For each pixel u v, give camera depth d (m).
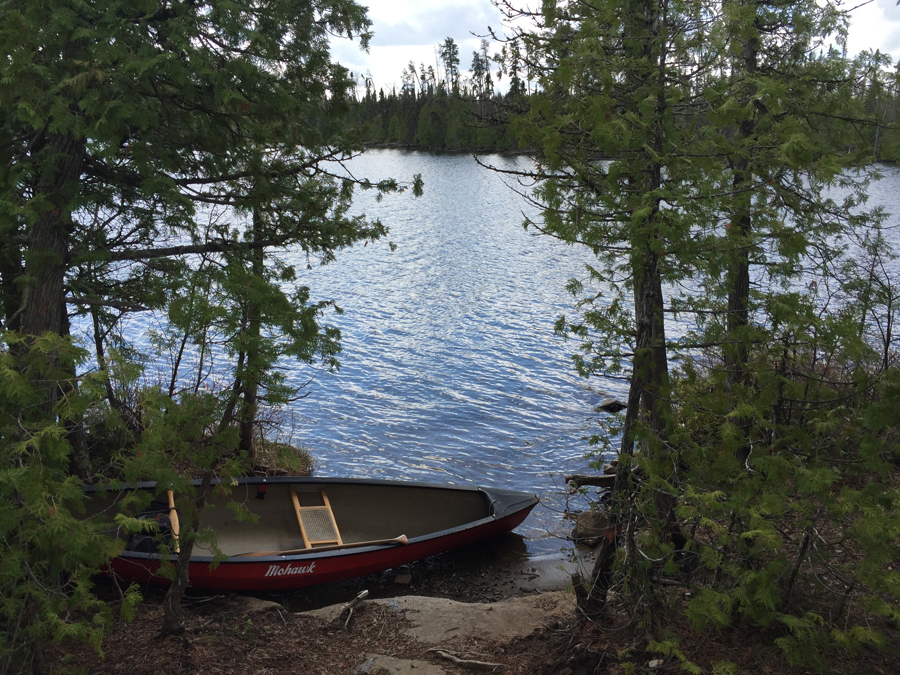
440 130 90.50
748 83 5.14
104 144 6.71
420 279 28.03
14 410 4.49
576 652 5.62
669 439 5.17
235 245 8.38
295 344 5.47
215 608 7.28
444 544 9.36
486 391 16.78
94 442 9.48
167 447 5.50
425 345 20.08
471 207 49.78
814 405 5.21
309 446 13.59
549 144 5.15
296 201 8.91
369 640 6.47
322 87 8.12
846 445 5.20
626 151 5.18
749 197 5.18
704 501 4.59
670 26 5.38
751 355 5.41
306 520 9.48
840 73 7.74
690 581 5.65
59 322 7.63
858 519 4.52
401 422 14.93
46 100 6.23
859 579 4.52
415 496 10.31
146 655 5.83
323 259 9.16
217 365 14.83
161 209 8.80
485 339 20.62
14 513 4.11
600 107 4.80
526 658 5.95
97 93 6.01
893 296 7.96
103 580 7.61
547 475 12.62
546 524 10.81
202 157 8.50
